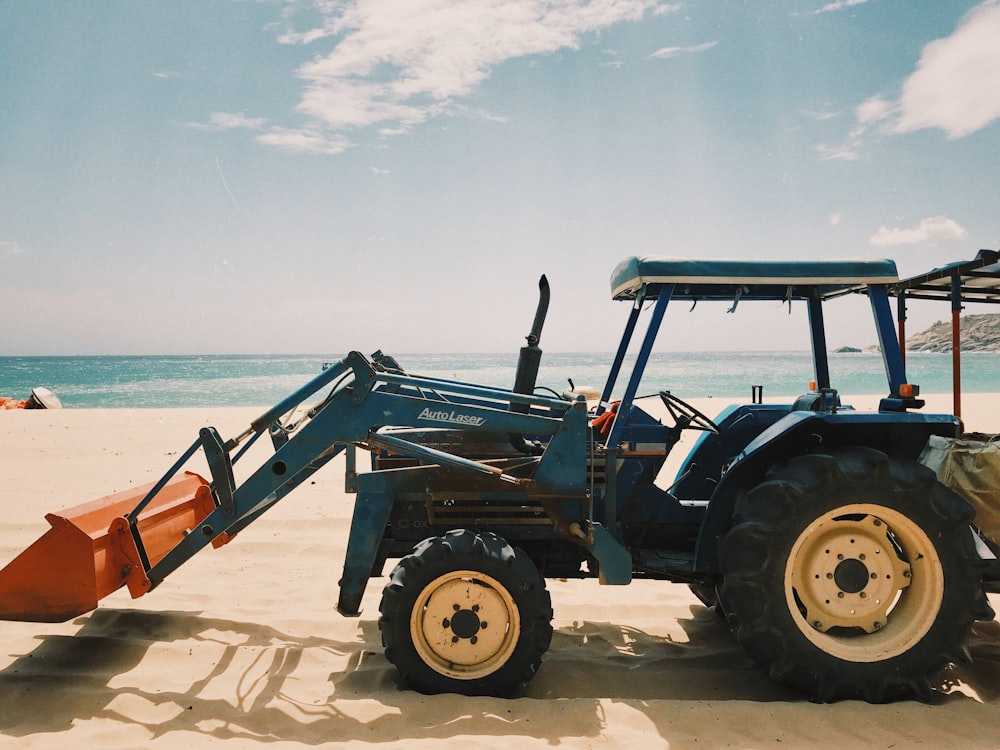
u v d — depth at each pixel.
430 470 3.58
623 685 3.44
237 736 2.84
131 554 3.41
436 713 3.00
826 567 3.29
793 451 3.53
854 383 41.00
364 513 3.54
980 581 3.21
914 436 3.52
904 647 3.18
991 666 3.56
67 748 2.73
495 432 3.87
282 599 4.57
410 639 3.18
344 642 3.92
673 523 3.85
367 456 10.13
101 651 3.68
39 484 7.87
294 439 3.41
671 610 4.45
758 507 3.22
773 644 3.16
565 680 3.46
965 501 3.25
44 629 3.99
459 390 3.47
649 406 16.56
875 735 2.87
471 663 3.22
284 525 6.22
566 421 3.39
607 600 4.62
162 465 9.28
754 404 4.45
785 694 3.36
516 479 3.40
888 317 3.52
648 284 3.57
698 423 3.76
